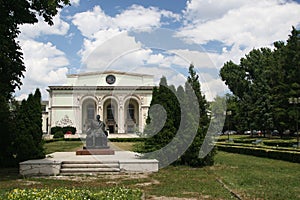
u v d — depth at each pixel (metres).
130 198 6.13
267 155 19.52
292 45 39.66
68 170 12.66
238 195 8.25
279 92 39.31
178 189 9.23
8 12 12.79
